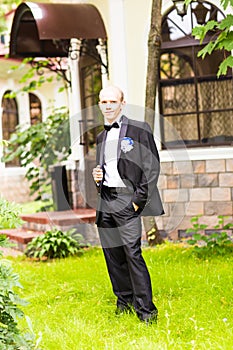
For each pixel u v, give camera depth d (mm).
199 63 9219
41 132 11641
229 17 5367
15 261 8445
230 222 8969
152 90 8188
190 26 9195
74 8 9570
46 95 15695
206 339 4422
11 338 3994
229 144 9141
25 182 15609
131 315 5070
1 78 15102
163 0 9227
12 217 4035
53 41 10078
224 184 8969
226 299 5406
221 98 9172
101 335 4707
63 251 8422
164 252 7625
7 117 15484
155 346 4277
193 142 9297
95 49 10312
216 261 7031
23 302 4035
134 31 9438
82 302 5730
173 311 5148
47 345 4426
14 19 10000
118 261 5195
